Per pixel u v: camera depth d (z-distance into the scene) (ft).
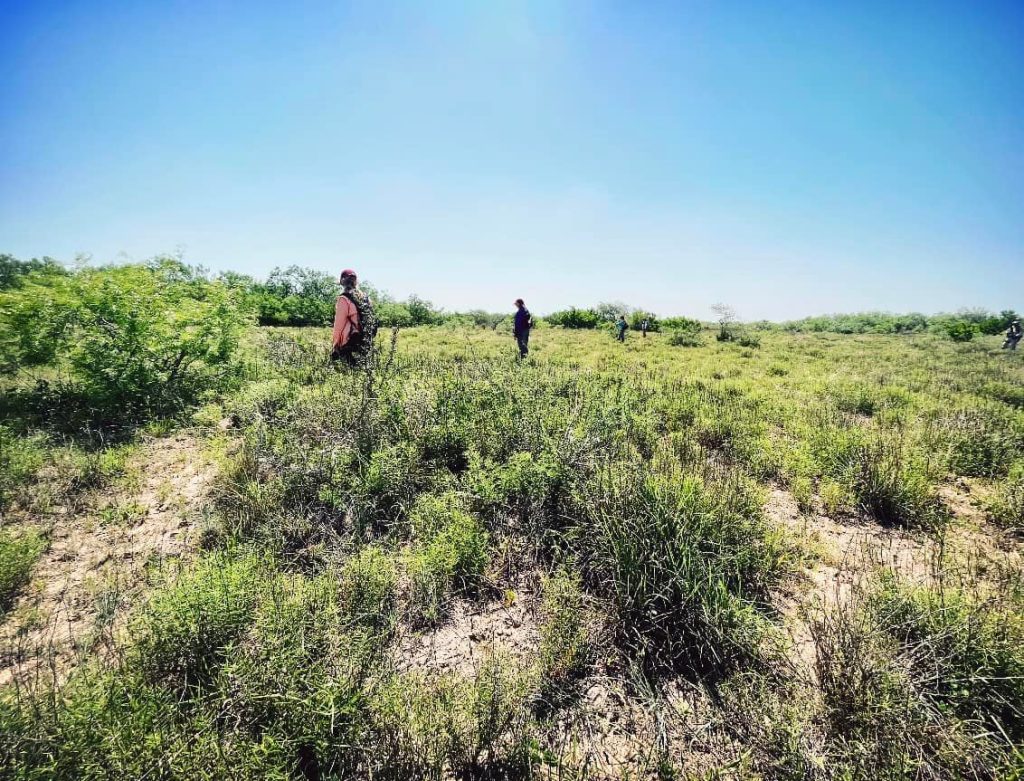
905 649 7.71
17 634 7.95
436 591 9.45
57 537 10.74
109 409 17.89
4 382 19.19
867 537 12.51
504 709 6.74
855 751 6.19
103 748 5.32
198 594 7.39
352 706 6.10
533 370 27.96
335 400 17.30
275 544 10.43
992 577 10.27
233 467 13.39
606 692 7.69
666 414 21.44
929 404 25.00
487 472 13.26
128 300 19.20
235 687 6.28
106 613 8.13
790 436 19.67
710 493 11.33
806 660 8.15
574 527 10.95
